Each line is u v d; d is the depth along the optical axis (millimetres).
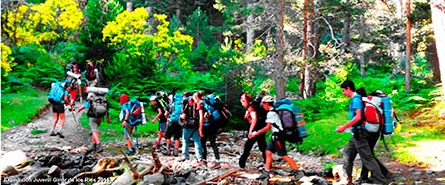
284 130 7961
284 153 8133
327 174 8391
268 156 8445
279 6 18125
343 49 24188
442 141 10602
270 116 8086
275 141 8086
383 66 30219
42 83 20656
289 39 25781
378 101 6926
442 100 13383
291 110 8023
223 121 9617
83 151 11125
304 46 20375
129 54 22141
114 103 19062
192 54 27500
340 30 31562
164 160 10297
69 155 10148
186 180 7816
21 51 22500
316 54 21156
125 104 11469
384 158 9680
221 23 37625
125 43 22250
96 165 8516
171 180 7508
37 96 18969
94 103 11359
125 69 21422
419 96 16219
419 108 15070
